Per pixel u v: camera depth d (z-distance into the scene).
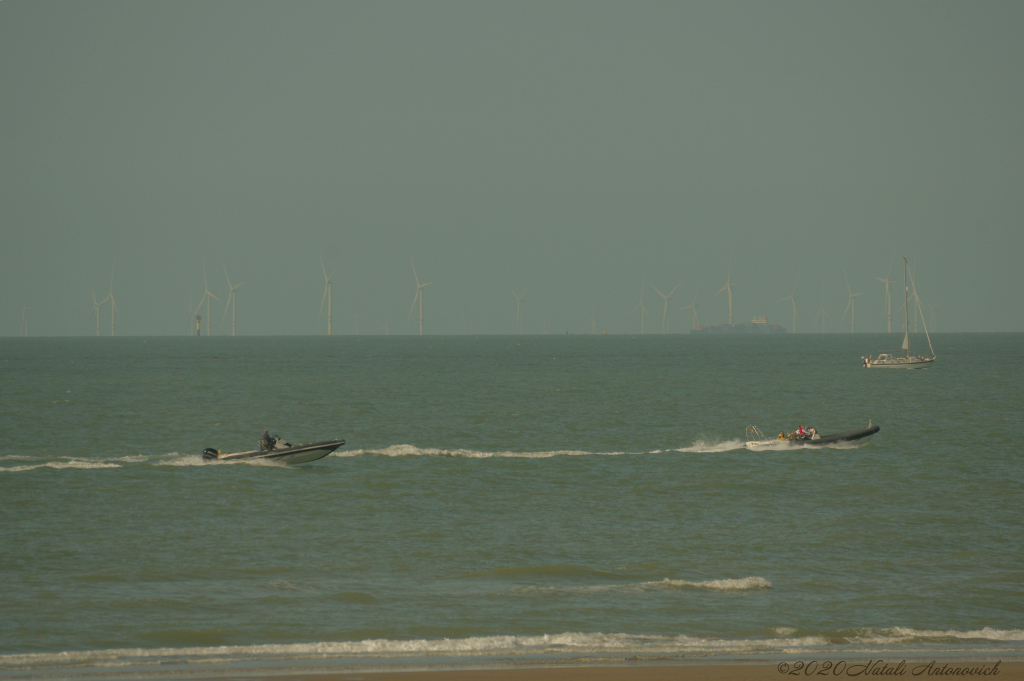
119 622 100.25
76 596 109.50
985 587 115.94
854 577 120.81
